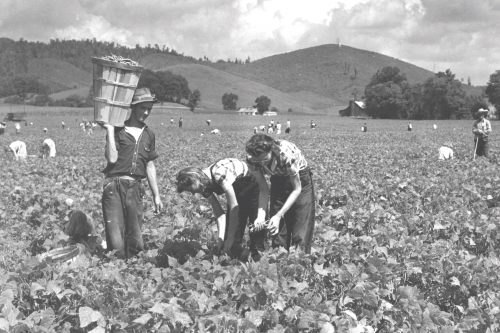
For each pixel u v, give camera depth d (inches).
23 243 291.6
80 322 175.3
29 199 427.8
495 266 244.5
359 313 203.3
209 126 3297.2
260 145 248.8
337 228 350.6
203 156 1016.9
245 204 278.8
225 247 273.1
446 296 230.4
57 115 5022.1
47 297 205.8
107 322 183.5
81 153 1230.9
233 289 208.4
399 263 246.5
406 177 562.3
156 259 280.4
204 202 404.2
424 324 192.4
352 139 1779.0
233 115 5940.0
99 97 260.4
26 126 3334.2
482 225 318.7
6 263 252.1
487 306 212.5
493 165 696.4
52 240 295.3
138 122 279.7
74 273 213.5
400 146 1277.1
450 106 5315.0
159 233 304.7
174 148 1283.2
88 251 268.1
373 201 439.5
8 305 179.9
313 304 201.5
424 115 5521.7
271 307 199.0
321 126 3449.8
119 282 204.5
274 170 255.9
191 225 324.2
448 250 269.9
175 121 4097.0
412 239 278.8
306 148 1245.7
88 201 409.4
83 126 2659.9
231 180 266.7
